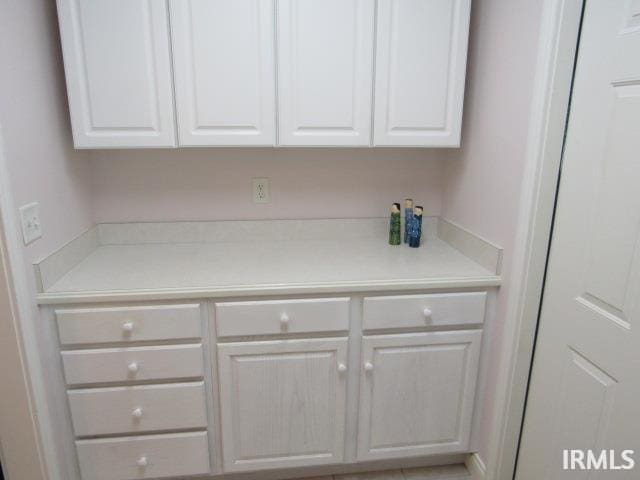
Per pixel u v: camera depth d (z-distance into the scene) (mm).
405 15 1598
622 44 1097
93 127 1569
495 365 1637
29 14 1382
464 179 1840
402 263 1743
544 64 1275
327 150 1979
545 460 1469
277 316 1540
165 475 1646
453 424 1746
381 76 1640
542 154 1327
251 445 1665
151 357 1514
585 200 1244
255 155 1945
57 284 1500
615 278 1150
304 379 1620
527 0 1360
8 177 1249
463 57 1657
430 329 1637
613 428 1177
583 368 1282
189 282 1527
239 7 1534
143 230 1949
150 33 1516
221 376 1570
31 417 1391
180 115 1597
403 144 1716
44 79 1471
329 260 1772
